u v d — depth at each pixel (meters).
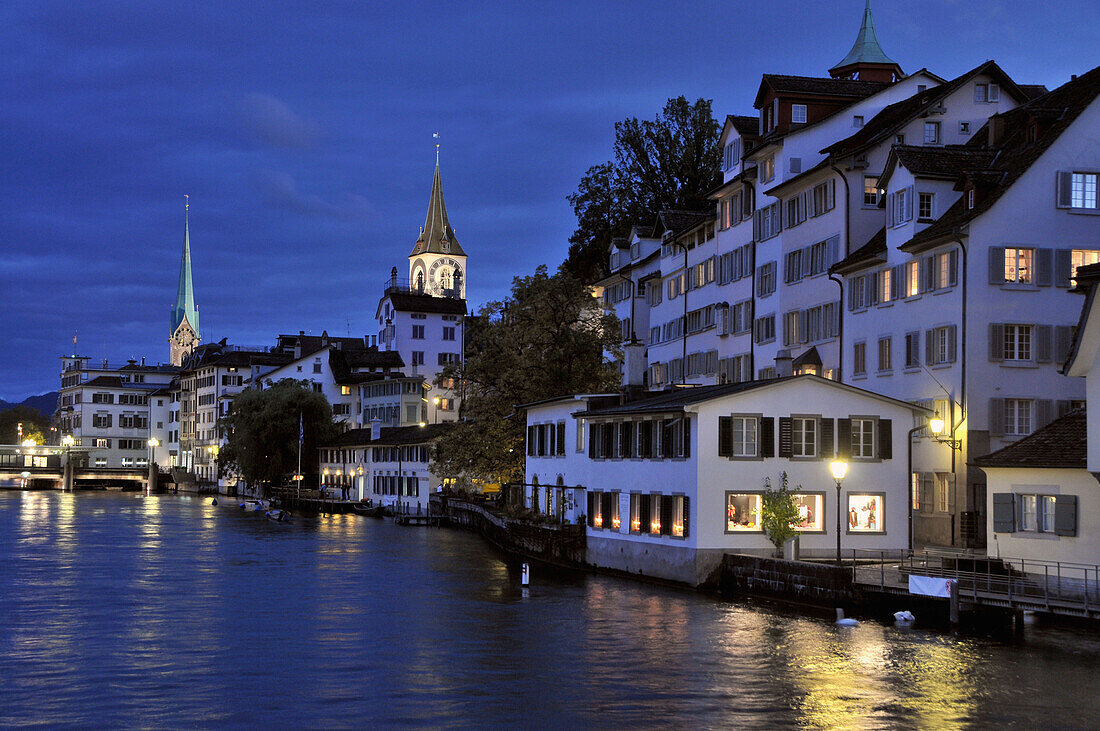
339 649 38.44
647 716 29.58
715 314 79.38
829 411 50.84
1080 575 39.62
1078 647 36.69
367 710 30.31
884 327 58.50
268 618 45.19
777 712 29.86
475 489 107.00
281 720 29.38
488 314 84.31
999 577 39.28
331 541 85.75
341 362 166.88
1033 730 28.17
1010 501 42.81
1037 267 52.00
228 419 151.62
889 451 51.25
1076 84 56.34
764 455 50.00
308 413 145.38
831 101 71.75
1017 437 51.69
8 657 37.16
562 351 79.62
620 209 108.38
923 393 54.66
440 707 30.58
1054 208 52.41
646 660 35.97
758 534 49.91
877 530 50.91
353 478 138.62
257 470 143.25
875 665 34.66
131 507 135.25
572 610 46.47
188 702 31.16
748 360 74.81
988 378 51.53
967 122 62.19
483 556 73.12
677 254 88.31
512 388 80.25
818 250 65.62
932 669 34.00
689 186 105.62
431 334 160.00
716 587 49.44
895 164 57.72
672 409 50.38
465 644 39.09
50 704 30.94
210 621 44.47
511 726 28.80
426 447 116.81
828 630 40.38
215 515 120.38
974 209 52.44
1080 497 40.03
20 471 197.00
